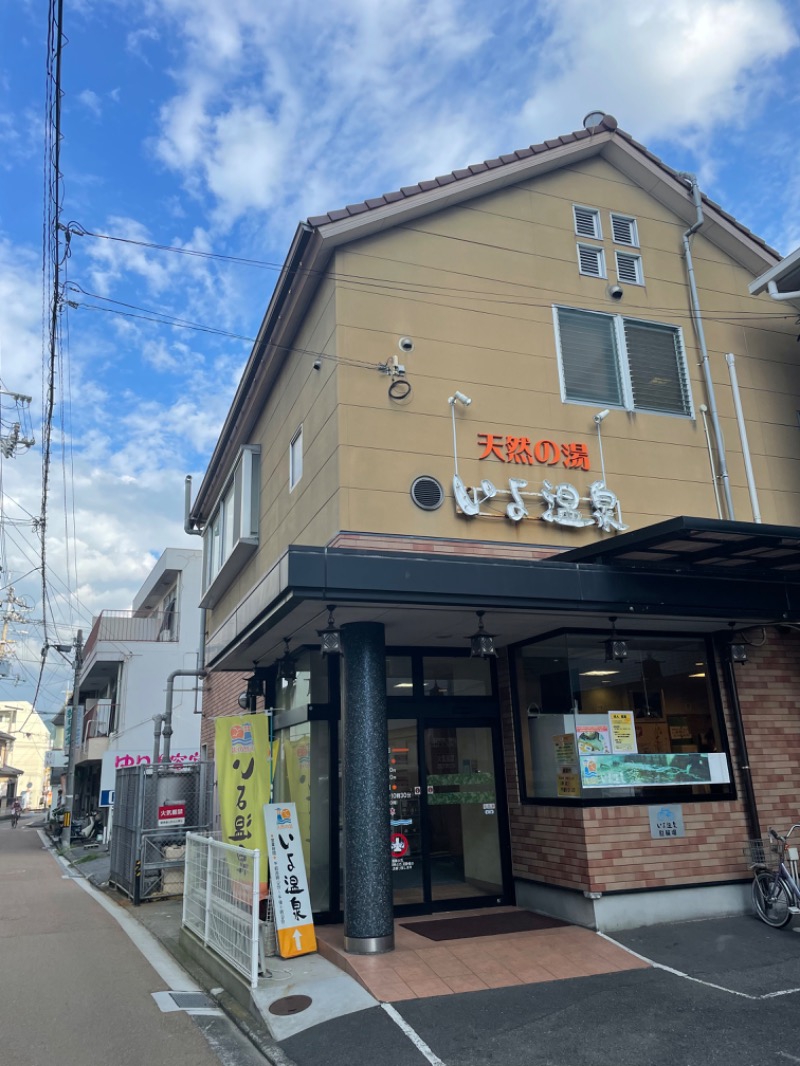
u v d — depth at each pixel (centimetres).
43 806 7862
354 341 815
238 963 643
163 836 1219
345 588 649
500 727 906
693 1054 463
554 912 791
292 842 728
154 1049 527
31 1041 545
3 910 1159
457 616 743
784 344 1057
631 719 820
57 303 829
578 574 732
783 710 898
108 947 866
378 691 727
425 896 823
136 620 2697
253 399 1151
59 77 609
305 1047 502
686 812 803
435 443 816
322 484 820
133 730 2555
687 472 938
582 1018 520
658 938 702
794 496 998
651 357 971
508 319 895
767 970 607
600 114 1041
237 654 974
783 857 738
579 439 891
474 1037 497
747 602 802
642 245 1013
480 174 910
